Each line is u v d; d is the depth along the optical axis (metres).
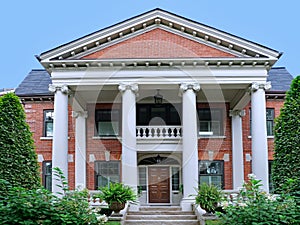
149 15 21.55
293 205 9.59
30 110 26.72
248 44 21.09
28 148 15.80
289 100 15.51
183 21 21.45
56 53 21.08
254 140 20.75
